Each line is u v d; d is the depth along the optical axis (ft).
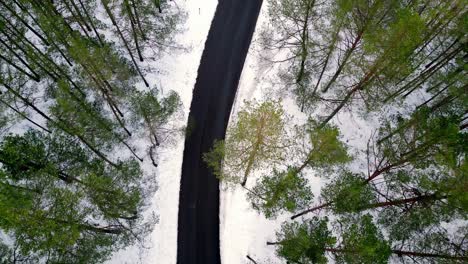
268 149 106.52
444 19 99.71
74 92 122.31
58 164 103.30
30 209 85.56
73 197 92.12
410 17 90.43
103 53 120.06
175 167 122.93
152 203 118.52
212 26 138.51
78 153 105.70
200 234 116.88
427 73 114.21
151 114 113.70
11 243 104.63
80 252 94.32
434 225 100.27
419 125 101.19
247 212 118.42
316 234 91.45
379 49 102.83
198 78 132.87
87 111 107.76
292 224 101.45
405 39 93.45
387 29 103.60
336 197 99.09
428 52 124.06
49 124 115.65
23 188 89.92
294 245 90.84
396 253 95.35
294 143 110.73
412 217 96.32
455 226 106.93
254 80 132.36
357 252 85.87
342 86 124.26
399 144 101.55
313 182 117.50
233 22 138.82
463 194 82.64
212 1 140.87
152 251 114.52
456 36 109.70
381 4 102.06
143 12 132.67
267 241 115.44
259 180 119.55
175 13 138.72
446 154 89.20
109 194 99.50
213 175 122.21
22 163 94.27
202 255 115.24
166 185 121.19
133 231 110.83
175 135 125.08
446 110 111.96
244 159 108.37
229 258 115.03
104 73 115.75
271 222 116.78
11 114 120.67
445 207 92.48
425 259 95.55
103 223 107.96
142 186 118.21
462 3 97.76
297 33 132.46
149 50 135.13
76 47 100.58
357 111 126.52
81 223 95.50
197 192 120.67
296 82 128.57
